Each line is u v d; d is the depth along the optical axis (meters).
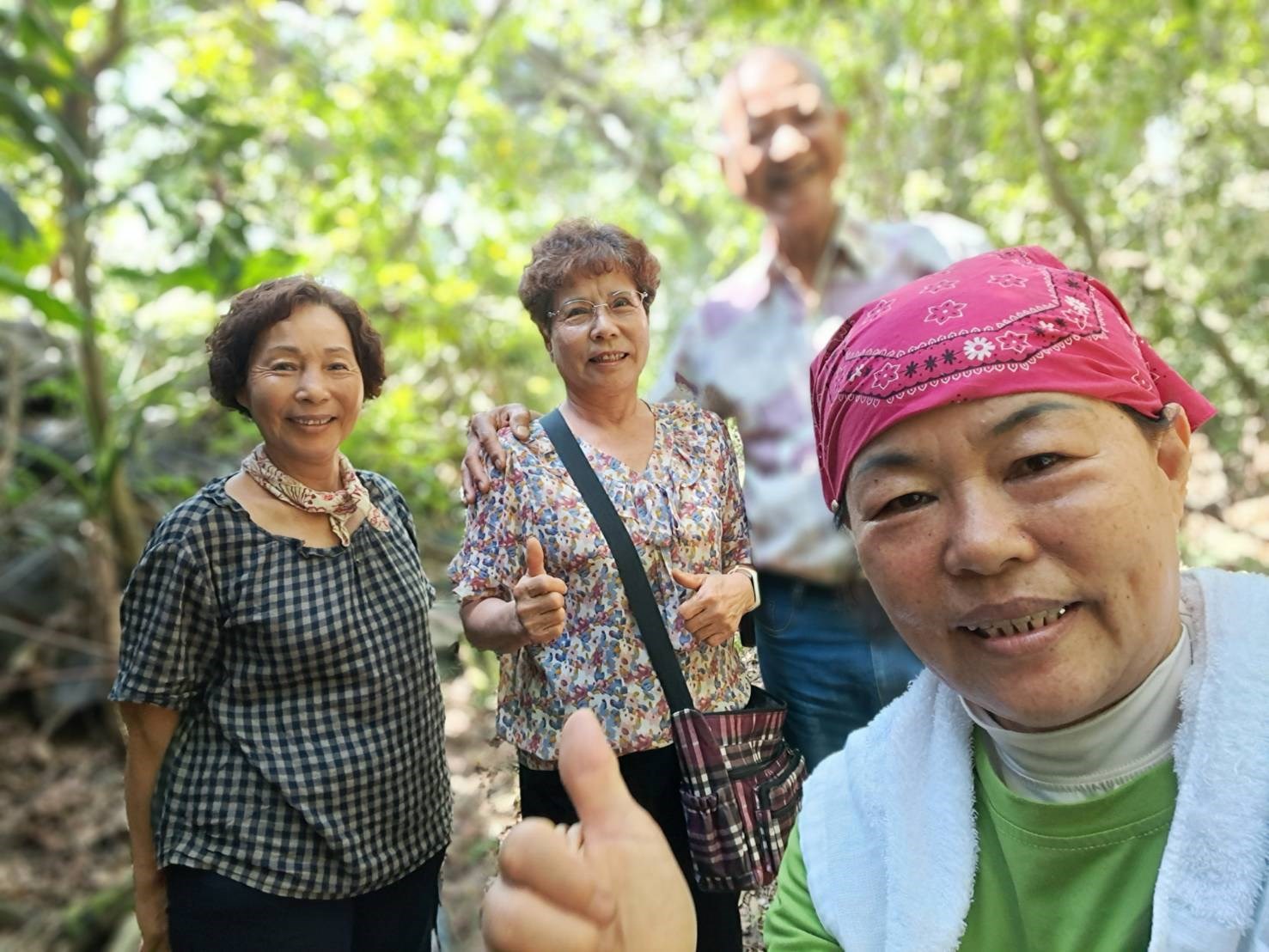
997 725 0.74
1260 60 3.83
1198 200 4.06
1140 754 0.70
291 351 1.29
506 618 1.20
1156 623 0.66
